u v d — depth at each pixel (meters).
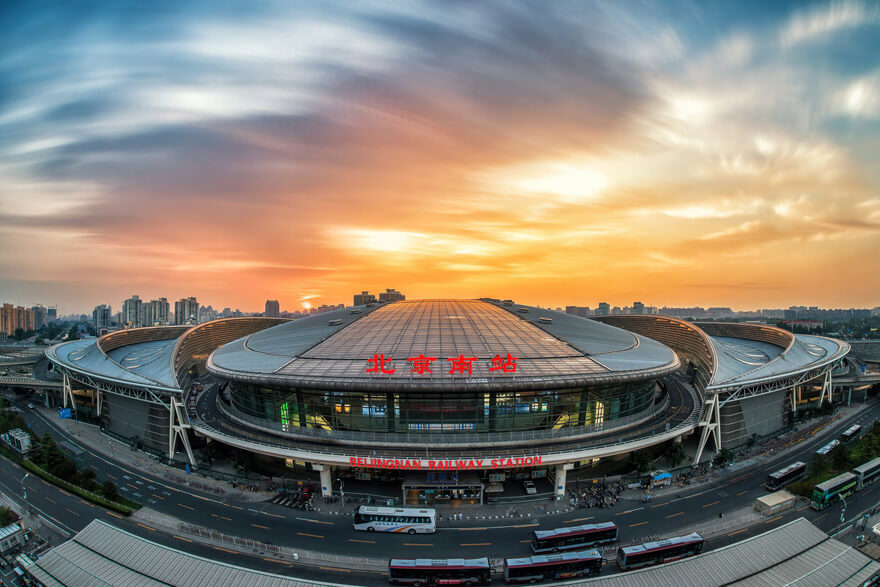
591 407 87.31
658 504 77.94
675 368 92.94
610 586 51.50
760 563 54.97
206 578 53.12
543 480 86.19
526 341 98.00
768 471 90.12
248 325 189.12
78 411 130.25
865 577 53.53
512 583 59.00
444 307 126.81
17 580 59.97
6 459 99.12
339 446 82.75
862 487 82.06
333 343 99.12
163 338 192.38
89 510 77.56
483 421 83.06
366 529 70.88
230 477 88.62
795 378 110.88
